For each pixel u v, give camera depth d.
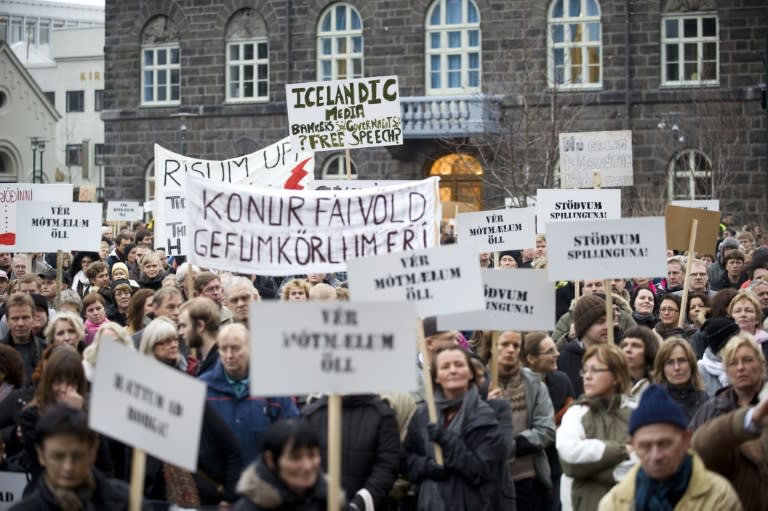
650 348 11.67
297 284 15.64
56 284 18.88
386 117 19.58
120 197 54.09
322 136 19.70
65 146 93.38
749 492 8.55
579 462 10.00
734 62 47.00
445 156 50.09
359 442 9.99
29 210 19.06
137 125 53.81
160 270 20.95
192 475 9.88
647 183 47.62
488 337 12.78
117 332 11.01
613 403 10.21
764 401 8.03
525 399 11.72
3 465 11.34
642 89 47.69
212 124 52.56
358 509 9.71
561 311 19.11
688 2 47.34
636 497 7.69
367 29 50.31
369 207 13.80
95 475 7.91
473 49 49.31
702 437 8.39
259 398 10.52
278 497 7.78
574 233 12.09
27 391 11.38
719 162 46.22
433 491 10.16
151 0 53.47
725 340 12.52
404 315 8.36
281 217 13.77
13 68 72.38
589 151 24.22
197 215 13.69
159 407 7.85
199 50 52.72
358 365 8.30
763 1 46.72
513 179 44.41
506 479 10.43
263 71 52.12
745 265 20.98
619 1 47.72
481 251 17.73
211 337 12.04
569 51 48.28
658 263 12.03
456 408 10.38
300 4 51.34
